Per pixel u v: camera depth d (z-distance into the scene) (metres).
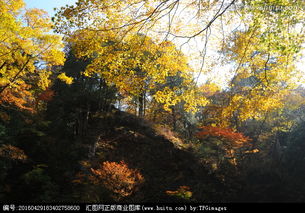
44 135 16.30
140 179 12.48
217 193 14.32
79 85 20.33
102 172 11.22
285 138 21.67
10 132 14.48
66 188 12.26
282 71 5.68
